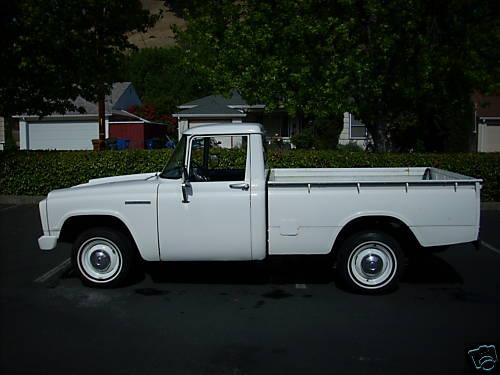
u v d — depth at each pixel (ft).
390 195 19.99
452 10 42.55
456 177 21.86
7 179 45.21
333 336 16.49
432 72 41.42
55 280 22.75
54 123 93.50
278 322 17.76
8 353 15.37
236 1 44.70
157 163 45.19
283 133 93.86
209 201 20.33
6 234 32.53
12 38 43.78
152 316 18.38
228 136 20.77
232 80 42.37
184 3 47.75
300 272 24.04
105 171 45.09
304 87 41.16
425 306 19.34
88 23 45.78
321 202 20.12
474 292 21.04
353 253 20.53
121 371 14.17
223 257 20.65
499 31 41.55
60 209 20.93
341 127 75.56
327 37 41.09
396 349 15.49
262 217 20.22
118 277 21.40
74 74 45.98
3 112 47.65
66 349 15.62
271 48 42.70
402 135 68.59
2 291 21.25
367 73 40.98
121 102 131.03
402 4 40.70
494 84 41.86
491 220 37.01
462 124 64.54
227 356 15.07
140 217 20.59
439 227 20.07
